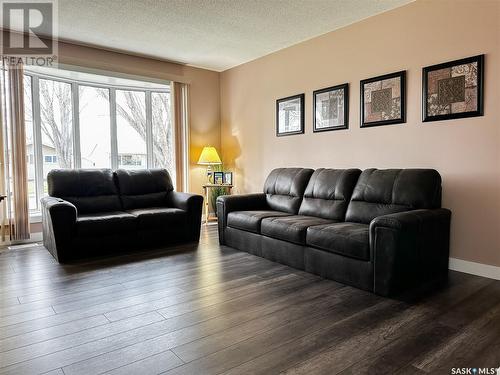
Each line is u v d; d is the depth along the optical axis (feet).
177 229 13.64
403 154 11.34
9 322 6.97
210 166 19.06
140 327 6.74
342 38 13.01
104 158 17.57
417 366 5.38
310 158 14.51
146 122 18.71
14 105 13.44
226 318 7.11
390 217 8.13
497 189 9.37
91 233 11.60
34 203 15.31
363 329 6.60
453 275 9.77
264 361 5.56
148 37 13.89
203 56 16.47
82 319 7.10
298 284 9.10
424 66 10.71
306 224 10.25
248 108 17.56
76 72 15.05
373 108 12.07
